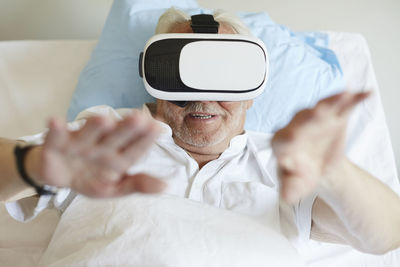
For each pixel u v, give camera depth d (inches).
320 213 27.4
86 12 58.8
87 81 42.1
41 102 44.4
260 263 25.0
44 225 35.1
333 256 34.7
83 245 26.2
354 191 20.8
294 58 41.4
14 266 32.1
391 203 23.0
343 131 14.4
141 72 30.7
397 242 23.8
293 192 14.1
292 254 26.6
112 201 27.2
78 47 48.7
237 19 34.2
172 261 23.9
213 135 31.1
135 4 43.5
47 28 59.5
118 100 41.1
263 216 31.0
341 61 47.6
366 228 22.5
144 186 14.3
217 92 28.9
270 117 39.8
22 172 17.5
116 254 24.3
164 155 33.4
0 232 34.3
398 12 56.4
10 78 45.5
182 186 32.4
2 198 22.0
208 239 25.2
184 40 29.0
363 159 40.7
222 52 28.8
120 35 42.9
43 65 46.9
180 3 45.4
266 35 42.3
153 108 36.3
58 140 13.1
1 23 58.7
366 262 34.5
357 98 14.0
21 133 42.4
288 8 57.6
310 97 40.5
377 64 58.3
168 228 25.3
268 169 35.4
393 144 59.4
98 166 14.1
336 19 57.7
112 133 13.3
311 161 14.5
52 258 27.2
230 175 33.1
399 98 58.4
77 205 28.7
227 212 27.6
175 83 28.7
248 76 28.9
